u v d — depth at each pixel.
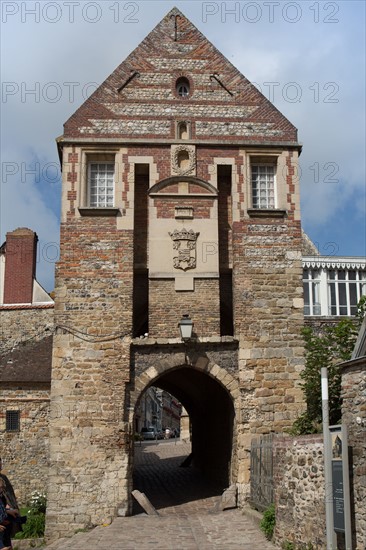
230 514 16.97
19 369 24.62
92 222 19.31
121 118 20.11
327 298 25.59
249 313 18.94
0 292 33.12
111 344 18.47
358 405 10.12
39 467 23.09
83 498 17.44
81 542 14.37
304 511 11.86
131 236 19.27
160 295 19.03
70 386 18.14
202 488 22.30
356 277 25.94
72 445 17.78
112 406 18.05
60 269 18.97
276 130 20.30
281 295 19.14
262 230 19.56
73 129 19.91
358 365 10.20
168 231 19.45
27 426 23.44
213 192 19.80
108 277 18.97
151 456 37.06
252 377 18.47
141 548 13.28
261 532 14.38
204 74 20.70
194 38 21.03
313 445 11.60
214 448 23.31
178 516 17.34
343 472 10.03
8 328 30.55
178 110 20.30
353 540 9.91
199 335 18.80
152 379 18.42
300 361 18.70
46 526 17.25
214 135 20.14
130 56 20.69
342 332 15.66
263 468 15.87
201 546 13.21
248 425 18.17
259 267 19.30
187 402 28.09
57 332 18.50
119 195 19.53
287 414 18.31
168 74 20.62
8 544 9.30
